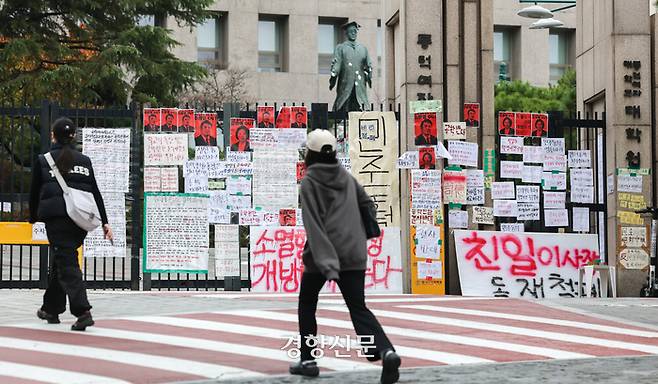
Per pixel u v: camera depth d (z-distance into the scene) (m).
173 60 64.31
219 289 33.47
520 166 32.19
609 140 32.53
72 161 19.03
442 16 32.22
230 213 30.45
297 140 30.62
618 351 18.33
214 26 103.62
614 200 32.19
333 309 23.75
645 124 32.31
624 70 32.38
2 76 60.78
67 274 19.00
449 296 28.94
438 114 31.19
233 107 30.75
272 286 30.38
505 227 32.25
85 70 59.72
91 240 29.92
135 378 14.64
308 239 14.53
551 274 31.77
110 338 18.42
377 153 31.05
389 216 31.05
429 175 30.95
